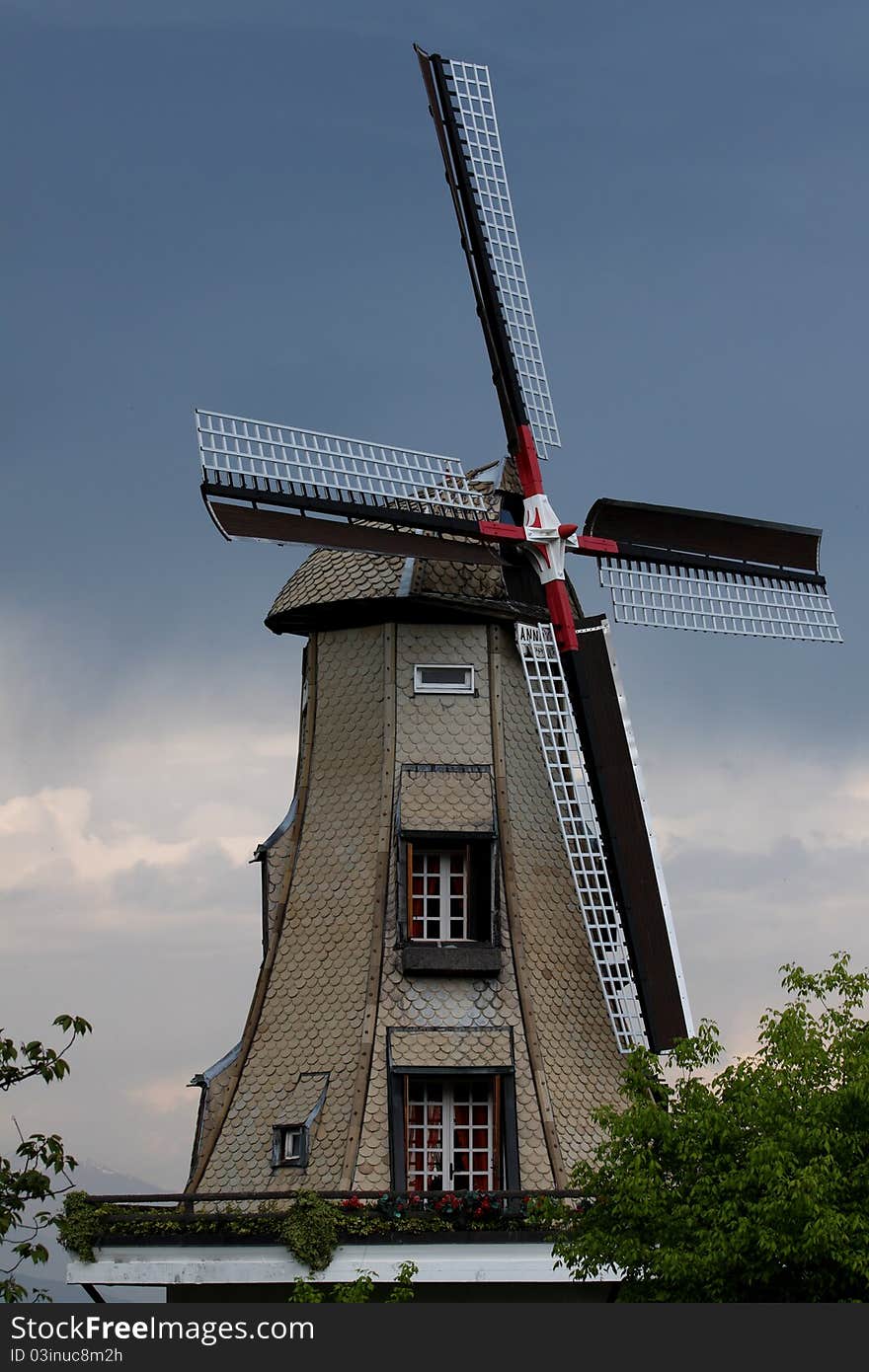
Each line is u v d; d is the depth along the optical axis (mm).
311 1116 35844
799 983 30438
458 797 37906
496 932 37031
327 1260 33844
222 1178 36594
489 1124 36062
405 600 38250
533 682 38344
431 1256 34125
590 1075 37000
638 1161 29328
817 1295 28438
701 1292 28578
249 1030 37656
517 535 38812
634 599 40531
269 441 36438
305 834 38750
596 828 37875
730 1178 28328
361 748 38594
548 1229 34125
